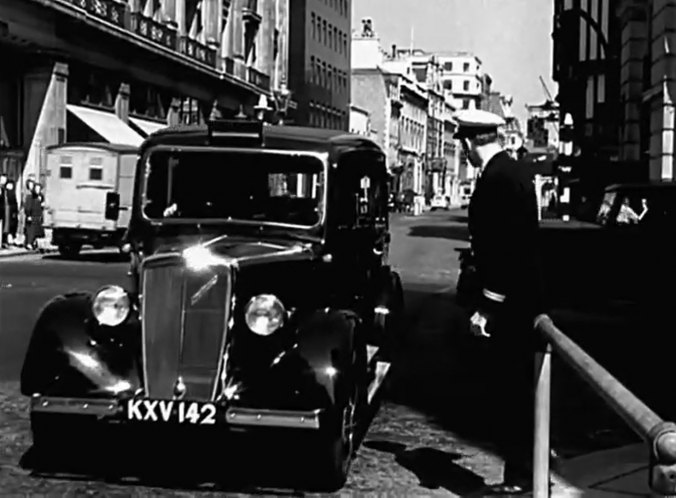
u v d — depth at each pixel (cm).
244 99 5778
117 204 802
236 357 610
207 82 5094
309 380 599
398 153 11138
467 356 1171
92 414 604
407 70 12100
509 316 557
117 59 3928
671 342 1259
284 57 6850
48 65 3378
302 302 672
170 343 609
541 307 558
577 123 5069
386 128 10606
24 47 3300
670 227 1389
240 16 5691
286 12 6881
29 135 3406
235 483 629
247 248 659
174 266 616
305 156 719
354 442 727
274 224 711
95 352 625
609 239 1428
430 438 770
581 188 4847
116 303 621
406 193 9019
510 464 588
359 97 10606
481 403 902
